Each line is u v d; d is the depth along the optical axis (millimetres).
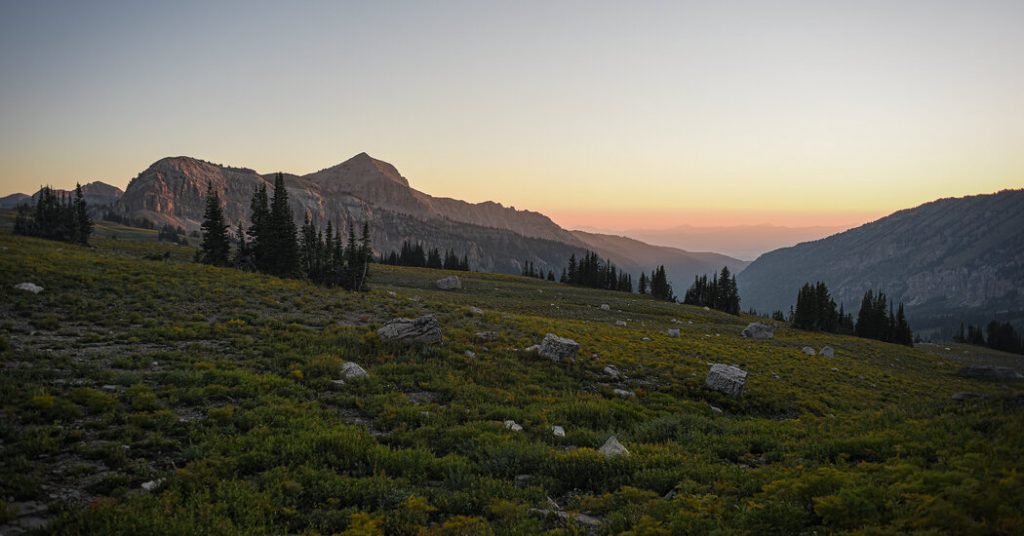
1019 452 11992
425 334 28047
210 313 30062
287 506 10422
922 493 9984
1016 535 7852
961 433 14406
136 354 20062
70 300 27500
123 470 11156
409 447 14484
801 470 12688
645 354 35469
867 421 18828
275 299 38281
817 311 123500
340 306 39438
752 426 19297
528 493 11711
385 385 20531
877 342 90500
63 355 18562
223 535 8844
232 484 10727
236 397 16953
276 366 20875
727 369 28453
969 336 181750
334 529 9711
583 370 27969
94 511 8852
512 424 17266
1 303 25000
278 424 14789
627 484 12773
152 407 14922
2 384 14547
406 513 10234
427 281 104312
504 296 91438
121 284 33844
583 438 16500
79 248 60281
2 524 8594
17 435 11805
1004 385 48344
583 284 168125
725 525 9461
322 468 12062
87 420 13461
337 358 22578
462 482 12148
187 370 18531
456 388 21125
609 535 9602
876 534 8297
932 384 43781
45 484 10141
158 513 9164
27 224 94375
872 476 11336
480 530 9516
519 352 29078
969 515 8727
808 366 42125
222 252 70875
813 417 23125
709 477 12852
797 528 9211
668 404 23812
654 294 156250
